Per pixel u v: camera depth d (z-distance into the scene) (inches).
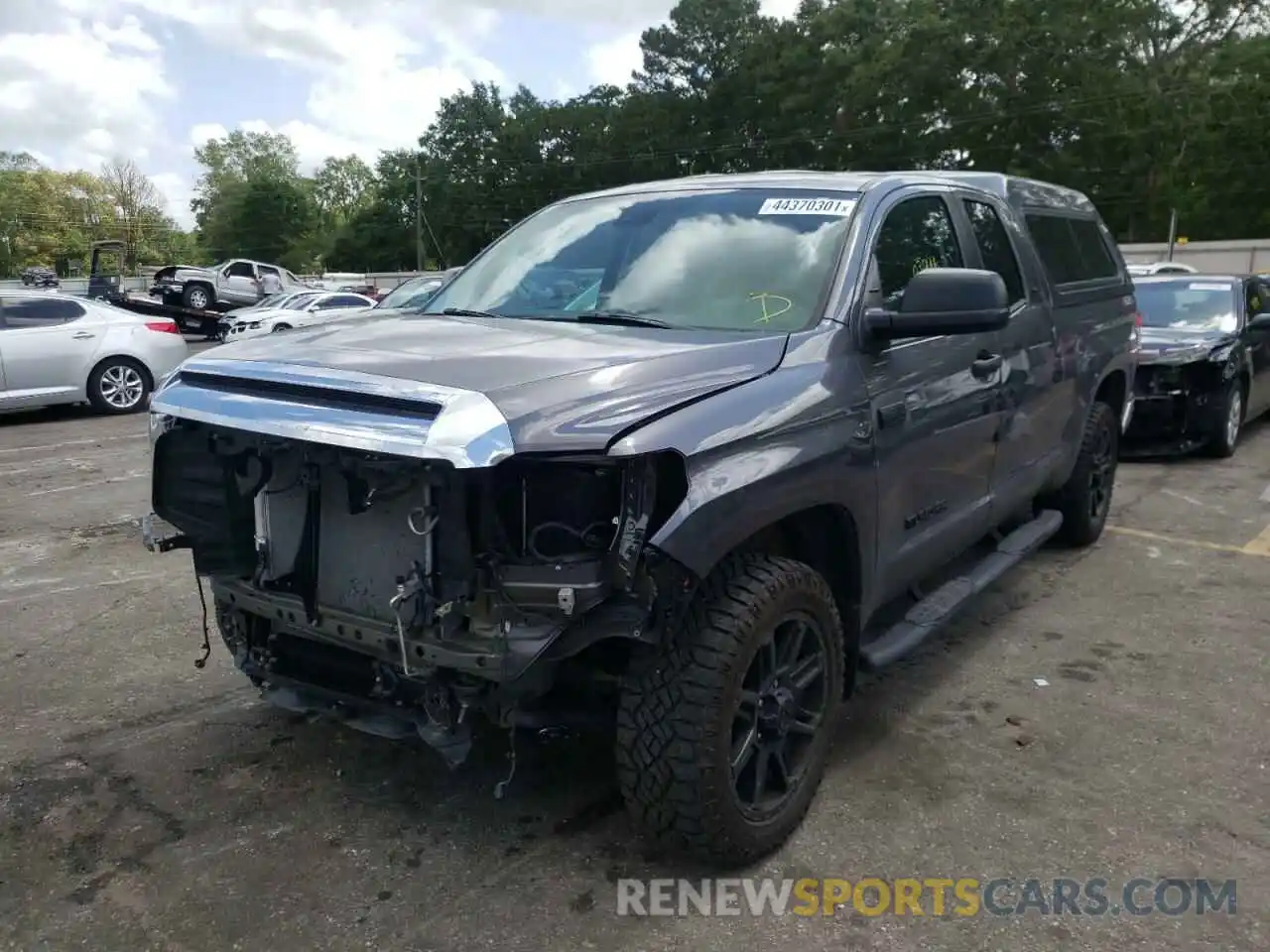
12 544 261.6
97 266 1513.3
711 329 134.5
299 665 129.0
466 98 3316.9
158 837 129.0
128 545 261.3
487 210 3280.0
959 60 2228.1
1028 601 216.4
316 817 133.4
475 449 96.3
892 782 141.4
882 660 144.1
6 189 3907.5
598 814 134.1
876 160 2386.8
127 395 527.5
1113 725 159.0
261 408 110.3
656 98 2780.5
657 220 158.7
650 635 105.9
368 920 112.5
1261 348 401.1
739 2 2733.8
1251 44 2204.7
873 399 135.6
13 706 166.7
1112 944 108.7
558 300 152.1
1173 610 210.8
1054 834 128.9
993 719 161.3
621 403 106.1
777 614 118.1
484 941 109.0
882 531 140.9
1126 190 2239.2
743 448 112.7
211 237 4264.3
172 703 167.8
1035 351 192.5
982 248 180.7
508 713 112.4
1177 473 346.6
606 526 105.0
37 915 113.7
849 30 2561.5
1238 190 2217.0
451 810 135.1
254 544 124.8
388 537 110.9
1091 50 2177.7
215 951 107.7
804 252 143.2
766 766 123.6
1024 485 196.5
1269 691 171.3
